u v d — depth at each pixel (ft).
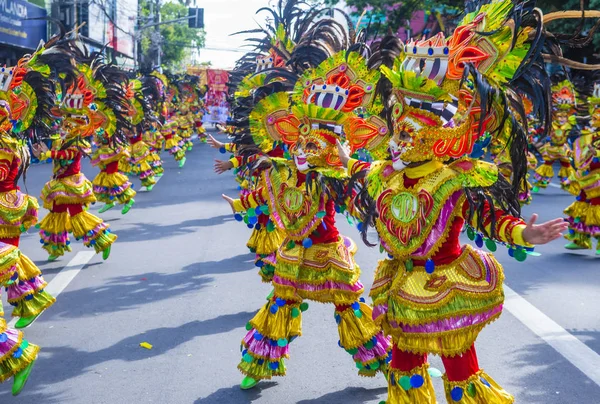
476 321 11.35
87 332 19.97
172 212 41.16
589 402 15.20
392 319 11.85
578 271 26.81
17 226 19.06
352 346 15.61
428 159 11.57
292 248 15.89
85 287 24.68
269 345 15.83
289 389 15.99
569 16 11.14
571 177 30.73
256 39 24.32
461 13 12.91
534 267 27.50
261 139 17.21
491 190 11.32
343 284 15.43
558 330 19.66
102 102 26.63
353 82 15.31
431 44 11.79
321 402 15.30
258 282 25.38
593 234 29.78
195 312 21.80
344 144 15.61
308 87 15.90
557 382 16.24
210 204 44.39
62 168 26.78
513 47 10.85
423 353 11.57
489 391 11.47
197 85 98.58
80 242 32.12
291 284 15.60
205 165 70.23
